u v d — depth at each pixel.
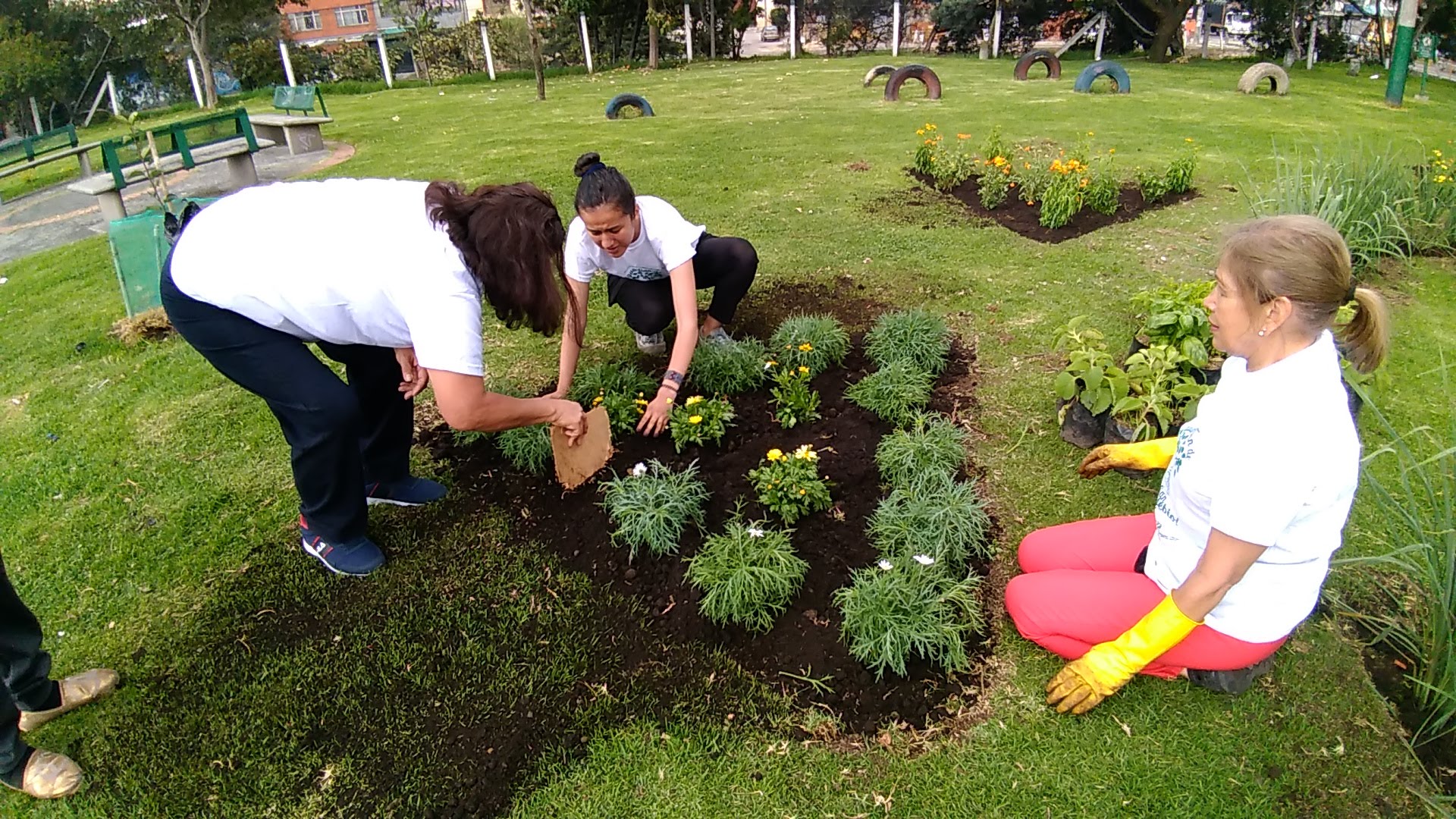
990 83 13.65
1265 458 1.77
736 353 3.86
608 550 2.93
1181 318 3.31
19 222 8.73
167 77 24.11
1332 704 2.30
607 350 4.35
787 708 2.35
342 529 2.83
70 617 2.80
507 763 2.23
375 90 18.89
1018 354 4.12
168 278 2.35
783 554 2.69
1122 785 2.11
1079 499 3.11
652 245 3.30
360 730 2.35
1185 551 2.10
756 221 6.25
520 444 3.34
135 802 2.19
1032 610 2.37
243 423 3.90
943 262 5.32
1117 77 12.11
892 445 3.25
